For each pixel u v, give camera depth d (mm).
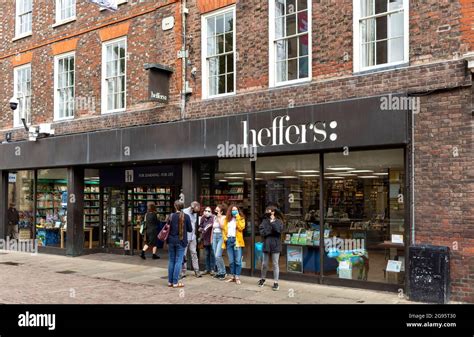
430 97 8414
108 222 15367
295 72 10383
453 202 8109
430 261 8109
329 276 9906
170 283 9852
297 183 10414
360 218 9539
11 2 17172
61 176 15422
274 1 10695
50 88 15594
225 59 11570
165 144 12086
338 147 9289
